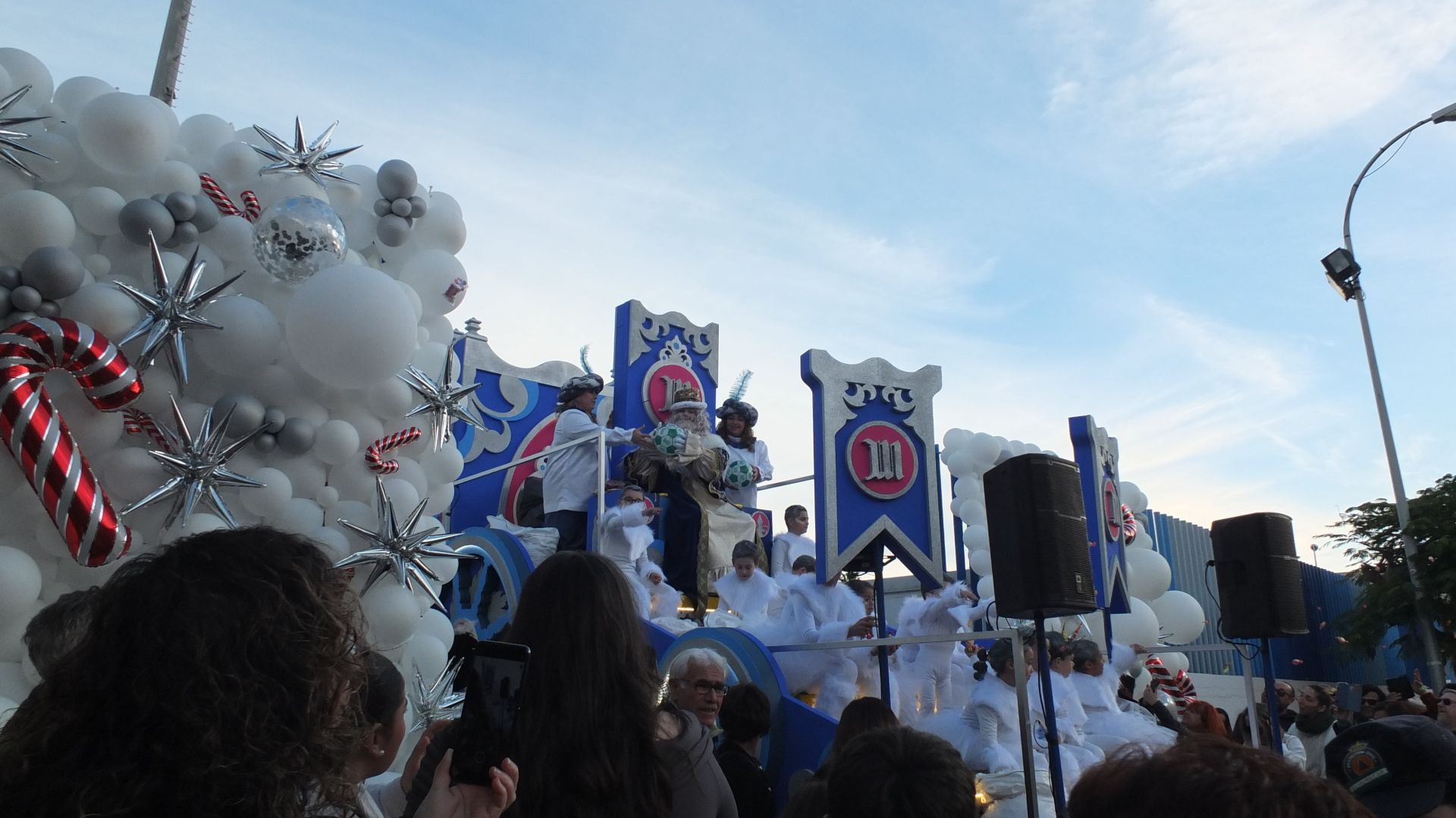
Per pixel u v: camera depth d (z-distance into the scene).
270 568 1.69
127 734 1.52
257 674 1.57
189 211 5.77
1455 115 14.56
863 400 8.31
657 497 10.54
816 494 8.09
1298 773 1.62
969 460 11.88
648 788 2.71
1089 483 9.90
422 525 6.60
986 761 6.70
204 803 1.50
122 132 5.53
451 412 7.02
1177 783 1.59
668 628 8.77
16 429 4.80
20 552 5.04
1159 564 12.55
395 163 6.99
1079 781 1.75
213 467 5.63
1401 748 2.36
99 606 1.66
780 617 8.52
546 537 9.89
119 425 5.45
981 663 7.86
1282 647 18.23
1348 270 15.96
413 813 2.43
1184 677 11.29
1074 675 8.66
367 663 1.90
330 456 6.21
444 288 7.14
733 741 5.00
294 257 5.95
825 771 4.68
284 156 6.57
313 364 5.87
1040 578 5.54
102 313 5.31
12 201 5.18
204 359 5.81
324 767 1.62
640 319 11.83
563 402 11.05
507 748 2.18
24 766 1.52
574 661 2.72
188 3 8.75
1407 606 18.48
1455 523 18.36
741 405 12.45
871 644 6.82
